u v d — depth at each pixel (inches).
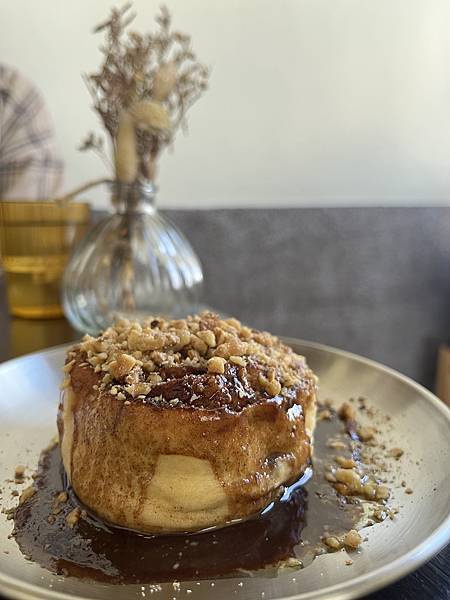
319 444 9.2
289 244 23.7
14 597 5.3
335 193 25.8
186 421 7.0
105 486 7.3
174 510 7.1
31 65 23.0
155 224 14.6
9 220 15.6
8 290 16.6
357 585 5.4
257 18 23.3
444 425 8.6
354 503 7.6
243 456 7.3
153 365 7.8
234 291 22.6
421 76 25.3
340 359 11.3
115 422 7.2
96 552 6.7
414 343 23.9
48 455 8.9
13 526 7.2
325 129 25.0
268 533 7.1
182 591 6.0
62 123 23.6
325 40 24.1
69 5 22.5
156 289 14.4
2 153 23.0
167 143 14.2
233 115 24.0
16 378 10.4
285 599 5.2
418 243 24.8
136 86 13.4
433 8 24.7
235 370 7.8
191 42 23.0
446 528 6.2
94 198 24.2
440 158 26.4
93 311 14.2
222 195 24.8
